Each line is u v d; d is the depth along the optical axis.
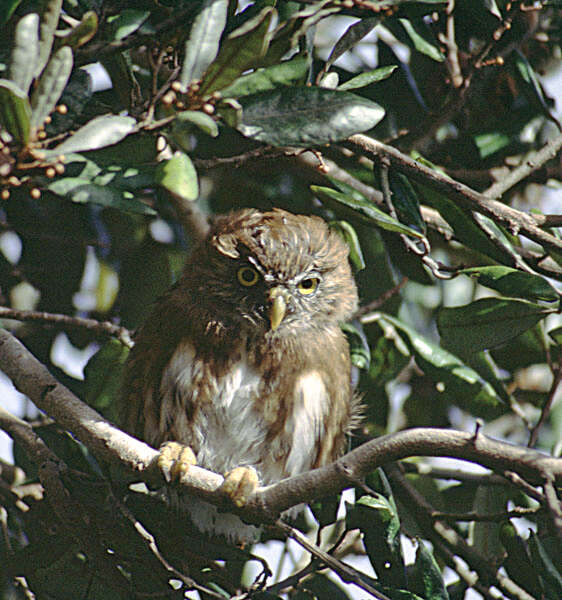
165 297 10.56
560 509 6.67
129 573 10.52
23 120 6.21
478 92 12.59
